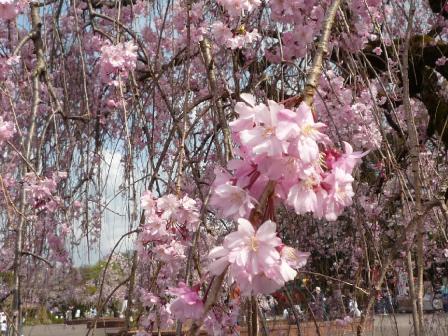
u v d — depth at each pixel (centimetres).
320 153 106
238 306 230
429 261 477
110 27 379
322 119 271
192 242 234
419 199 189
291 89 290
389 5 364
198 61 349
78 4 378
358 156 106
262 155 99
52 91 316
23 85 339
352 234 412
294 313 248
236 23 262
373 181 414
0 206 328
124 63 277
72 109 366
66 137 352
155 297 240
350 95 272
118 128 382
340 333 362
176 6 285
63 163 351
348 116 270
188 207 227
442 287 512
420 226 181
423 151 390
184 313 110
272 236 92
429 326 422
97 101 366
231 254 92
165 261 232
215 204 102
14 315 252
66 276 398
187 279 210
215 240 305
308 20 254
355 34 276
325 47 127
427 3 466
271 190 98
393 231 445
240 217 98
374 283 212
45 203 320
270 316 397
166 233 226
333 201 103
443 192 344
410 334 344
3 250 345
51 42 377
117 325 452
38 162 304
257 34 258
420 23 473
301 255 100
